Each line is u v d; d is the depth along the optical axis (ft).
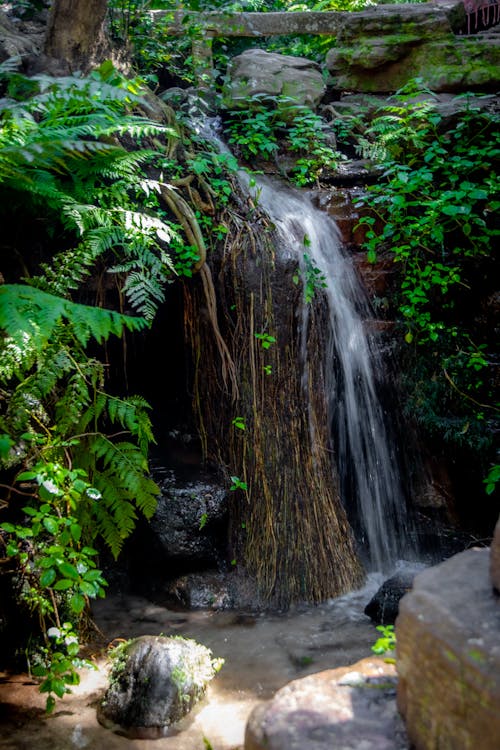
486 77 18.76
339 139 19.08
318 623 12.32
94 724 9.23
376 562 15.05
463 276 16.67
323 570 13.34
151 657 9.55
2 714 9.45
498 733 4.38
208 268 13.58
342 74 20.01
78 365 10.95
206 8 20.15
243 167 16.99
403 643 5.43
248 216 14.49
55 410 11.60
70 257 11.23
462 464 15.72
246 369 13.66
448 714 4.86
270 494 13.46
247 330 13.69
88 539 11.46
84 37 15.05
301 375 13.93
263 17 20.94
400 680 5.49
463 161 16.22
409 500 15.80
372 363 15.88
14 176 10.60
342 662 10.89
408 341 15.89
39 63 14.40
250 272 13.70
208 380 14.16
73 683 9.44
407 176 15.90
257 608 12.89
